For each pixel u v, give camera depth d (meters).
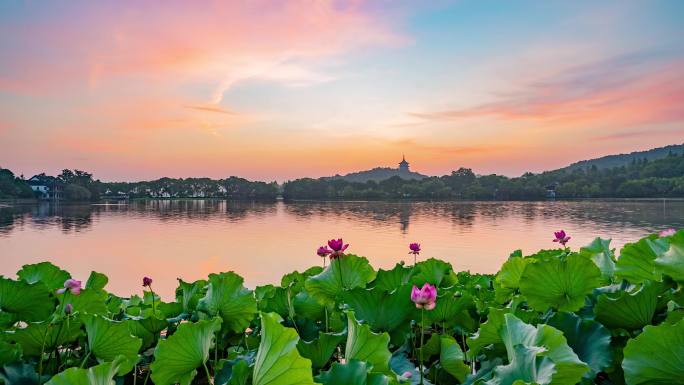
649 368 1.79
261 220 61.44
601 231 38.66
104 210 93.19
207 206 118.75
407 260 23.83
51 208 100.38
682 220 52.06
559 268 2.68
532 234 37.66
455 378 2.68
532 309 2.99
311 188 187.88
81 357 2.83
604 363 2.13
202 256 25.62
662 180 149.38
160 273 19.86
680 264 2.30
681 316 2.17
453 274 4.42
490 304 3.54
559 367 1.69
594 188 154.38
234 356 2.66
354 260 3.52
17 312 2.94
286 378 1.62
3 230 44.25
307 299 3.43
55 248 29.73
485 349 2.44
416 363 3.04
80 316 2.68
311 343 2.29
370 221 57.66
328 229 45.72
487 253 26.14
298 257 25.22
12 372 2.23
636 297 2.29
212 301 3.17
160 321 3.17
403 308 2.84
